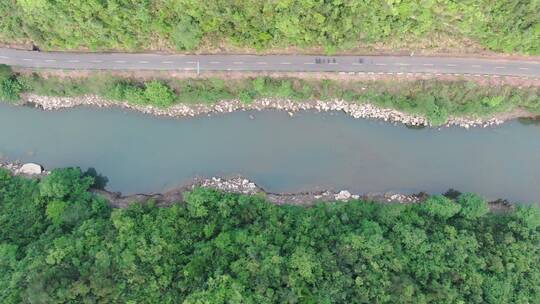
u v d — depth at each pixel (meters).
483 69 80.19
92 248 72.25
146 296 68.44
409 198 82.88
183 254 73.06
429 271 70.19
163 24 76.31
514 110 83.06
